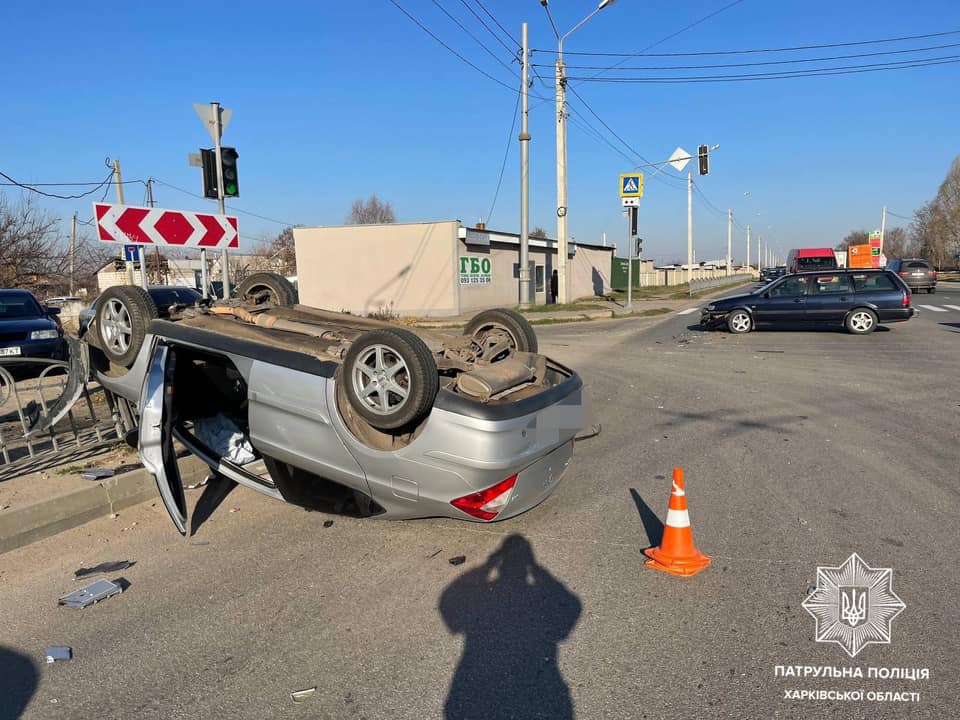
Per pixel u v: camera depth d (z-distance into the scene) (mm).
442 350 4766
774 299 16641
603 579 3916
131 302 5129
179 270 37500
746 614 3502
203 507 5082
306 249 26109
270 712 2787
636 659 3125
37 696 2906
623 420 7836
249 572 4051
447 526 4699
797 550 4242
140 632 3408
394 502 4164
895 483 5445
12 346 10180
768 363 12016
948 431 7039
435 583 3891
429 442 3900
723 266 110625
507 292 28953
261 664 3125
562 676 3006
